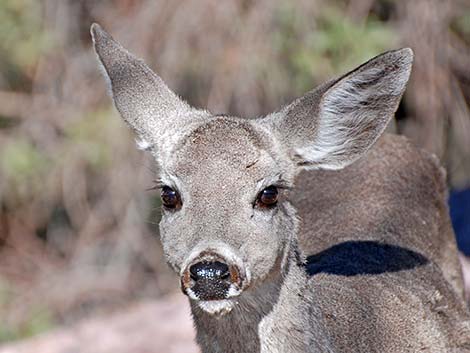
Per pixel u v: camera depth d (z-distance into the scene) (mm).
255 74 17266
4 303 17875
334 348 9641
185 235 8922
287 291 9211
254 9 17281
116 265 18188
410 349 10227
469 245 15023
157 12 17594
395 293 10461
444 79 17594
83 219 18234
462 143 17750
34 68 18719
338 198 11586
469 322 10984
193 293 8719
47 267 18547
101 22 18297
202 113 9812
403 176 11805
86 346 15250
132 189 17859
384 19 17891
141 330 15547
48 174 18312
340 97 9469
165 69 17484
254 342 9188
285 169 9328
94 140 17828
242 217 8938
